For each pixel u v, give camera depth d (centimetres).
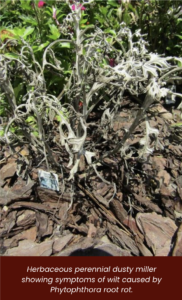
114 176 117
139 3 177
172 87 169
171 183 120
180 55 184
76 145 89
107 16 170
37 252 93
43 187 108
